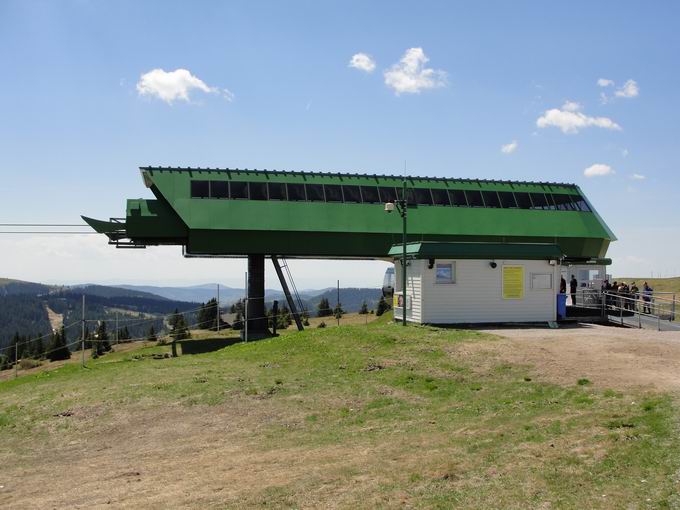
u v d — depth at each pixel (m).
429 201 34.53
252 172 32.84
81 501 8.62
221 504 8.10
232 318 35.84
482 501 7.64
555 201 36.78
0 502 8.84
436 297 24.31
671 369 14.92
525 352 17.88
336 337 21.14
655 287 53.91
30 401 15.34
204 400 14.61
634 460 8.56
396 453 10.05
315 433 11.94
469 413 12.56
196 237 30.19
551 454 9.18
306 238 31.41
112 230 31.08
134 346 33.28
